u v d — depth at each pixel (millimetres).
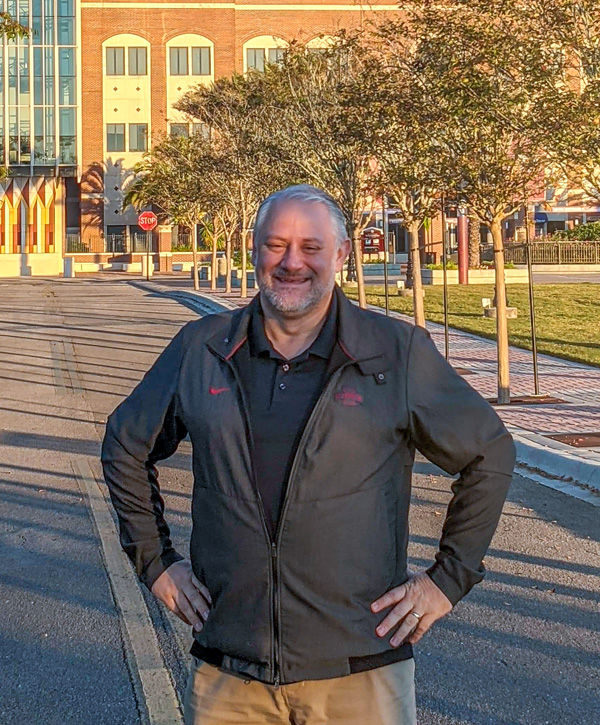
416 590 2463
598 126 10352
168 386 2602
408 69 14125
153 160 57625
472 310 28203
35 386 16016
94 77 69625
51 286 49094
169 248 71500
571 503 8305
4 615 5629
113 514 7953
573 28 10703
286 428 2453
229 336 2576
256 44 69562
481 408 2510
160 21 69312
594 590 6043
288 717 2518
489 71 11914
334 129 16203
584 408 12867
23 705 4449
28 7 67875
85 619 5559
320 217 2535
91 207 70812
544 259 49500
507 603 5820
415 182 13961
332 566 2398
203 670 2555
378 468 2457
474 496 2479
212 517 2484
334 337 2523
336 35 20781
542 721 4266
